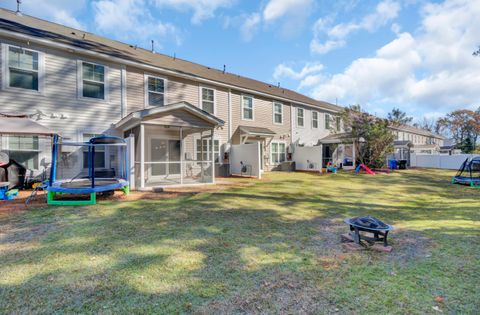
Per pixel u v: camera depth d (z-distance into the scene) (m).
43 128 7.45
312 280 2.78
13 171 8.27
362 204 6.95
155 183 10.69
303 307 2.28
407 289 2.57
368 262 3.24
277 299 2.41
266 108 17.59
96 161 10.30
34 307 2.29
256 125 16.89
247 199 7.53
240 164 14.84
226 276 2.87
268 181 12.24
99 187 6.88
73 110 9.70
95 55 10.07
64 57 9.55
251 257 3.40
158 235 4.26
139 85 11.59
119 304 2.34
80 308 2.28
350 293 2.51
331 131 20.94
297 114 19.83
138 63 11.22
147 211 5.95
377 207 6.57
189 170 13.41
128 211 5.93
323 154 22.28
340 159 21.34
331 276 2.87
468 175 15.62
